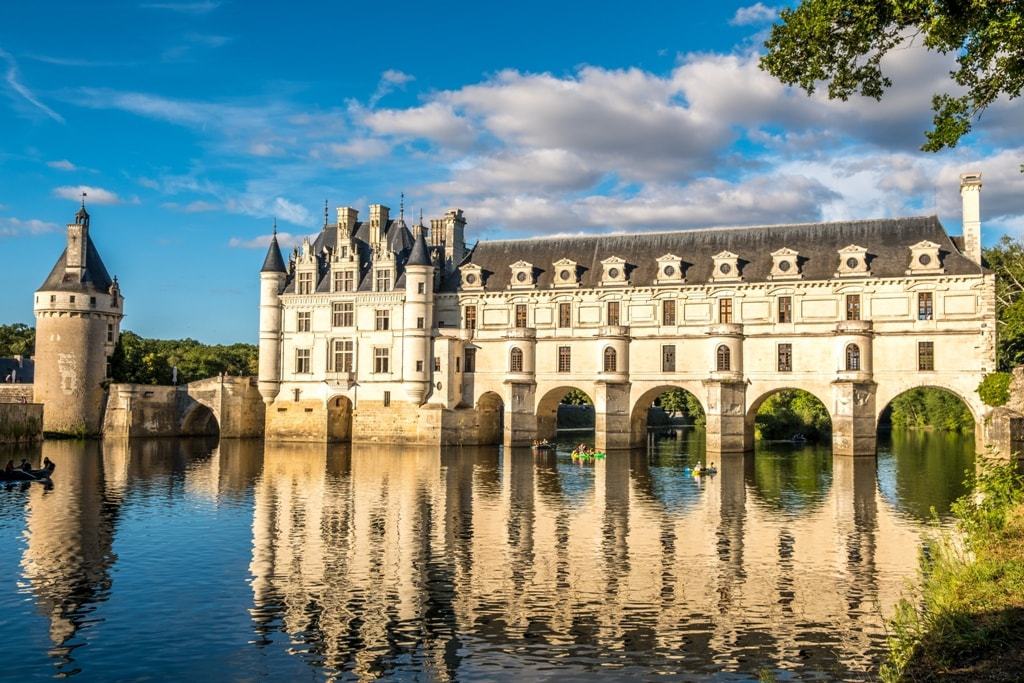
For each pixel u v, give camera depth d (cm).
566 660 2536
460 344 10025
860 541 4056
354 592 3225
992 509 3017
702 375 8962
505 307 9900
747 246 9162
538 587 3281
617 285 9331
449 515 4828
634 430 9456
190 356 16438
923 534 4197
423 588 3275
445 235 10812
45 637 2744
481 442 10131
